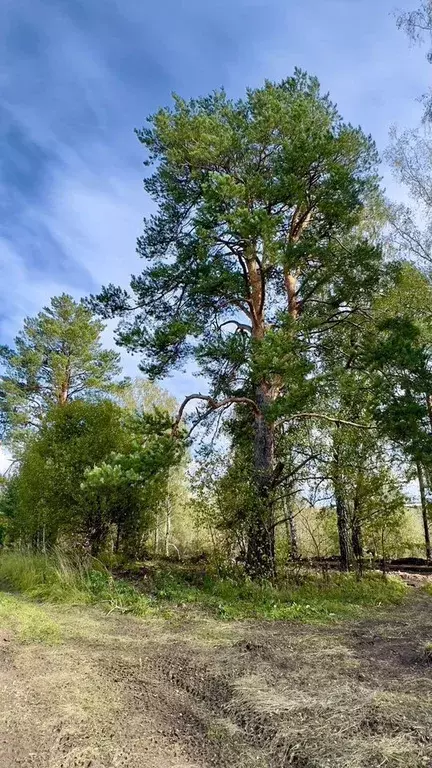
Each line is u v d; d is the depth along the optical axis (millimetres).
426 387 8500
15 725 3059
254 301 10977
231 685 3754
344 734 2836
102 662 4406
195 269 10266
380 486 10094
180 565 11312
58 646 4918
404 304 11336
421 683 3680
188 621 6305
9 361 23234
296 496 10289
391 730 2857
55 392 23703
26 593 8023
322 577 9875
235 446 11727
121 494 10461
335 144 10148
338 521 11141
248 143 10562
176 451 8820
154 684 3879
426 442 8250
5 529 14547
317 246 10039
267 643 5141
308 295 10875
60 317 24062
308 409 9836
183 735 2990
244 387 11680
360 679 3857
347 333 11477
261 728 3012
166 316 11195
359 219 11602
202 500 9531
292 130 10383
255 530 9211
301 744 2744
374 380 9039
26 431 22406
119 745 2838
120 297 11195
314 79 11828
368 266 10227
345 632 5840
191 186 11312
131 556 11820
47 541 11234
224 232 9875
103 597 7562
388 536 10945
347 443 10008
